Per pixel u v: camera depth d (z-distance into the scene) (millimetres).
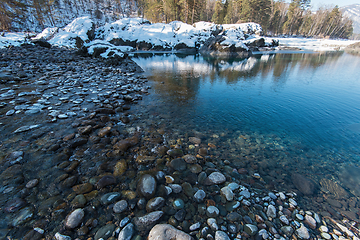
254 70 12906
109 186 2455
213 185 2645
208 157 3328
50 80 7246
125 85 7672
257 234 1941
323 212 2326
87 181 2512
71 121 4141
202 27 35906
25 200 2107
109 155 3125
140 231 1877
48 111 4570
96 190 2365
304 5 58219
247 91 7730
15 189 2242
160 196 2320
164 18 50406
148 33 33719
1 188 2230
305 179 2910
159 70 12547
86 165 2832
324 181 2912
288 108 5883
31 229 1793
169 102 6277
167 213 2105
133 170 2836
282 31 62375
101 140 3557
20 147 3043
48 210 2012
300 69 13008
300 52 28531
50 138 3396
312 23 63625
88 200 2193
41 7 39594
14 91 5672
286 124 4859
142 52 28828
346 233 2027
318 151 3717
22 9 36500
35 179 2426
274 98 6816
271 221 2129
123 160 3018
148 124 4570
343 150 3740
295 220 2172
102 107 5129
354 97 6805
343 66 13953
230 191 2504
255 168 3158
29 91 5797
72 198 2203
